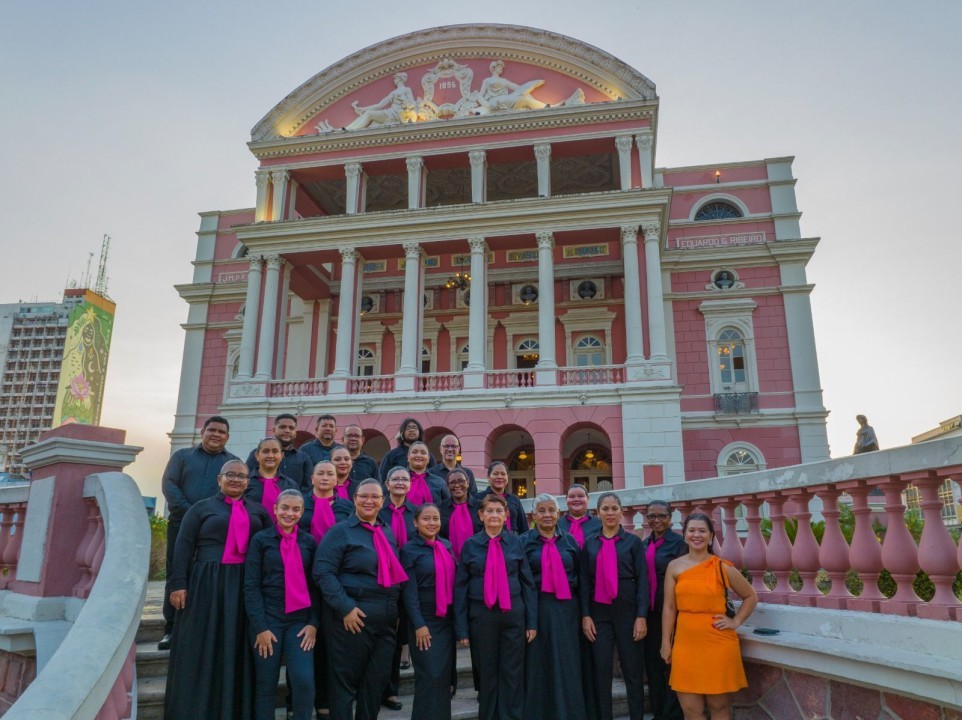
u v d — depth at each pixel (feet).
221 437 18.99
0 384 273.54
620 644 16.67
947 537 12.35
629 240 68.80
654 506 17.90
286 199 78.59
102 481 16.81
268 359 72.49
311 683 14.30
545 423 65.46
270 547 15.05
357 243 74.23
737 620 14.76
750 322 78.43
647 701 17.74
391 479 17.78
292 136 78.23
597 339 80.89
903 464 12.77
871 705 12.57
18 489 20.13
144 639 19.22
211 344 91.30
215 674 14.58
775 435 74.08
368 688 14.94
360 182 77.97
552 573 16.72
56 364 275.18
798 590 16.16
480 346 69.31
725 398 75.51
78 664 10.03
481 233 71.82
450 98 79.00
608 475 78.28
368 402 68.39
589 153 76.18
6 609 18.39
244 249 95.76
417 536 16.48
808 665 13.62
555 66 77.51
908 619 12.32
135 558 13.60
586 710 16.69
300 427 69.00
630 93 74.02
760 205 84.07
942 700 11.04
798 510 15.60
